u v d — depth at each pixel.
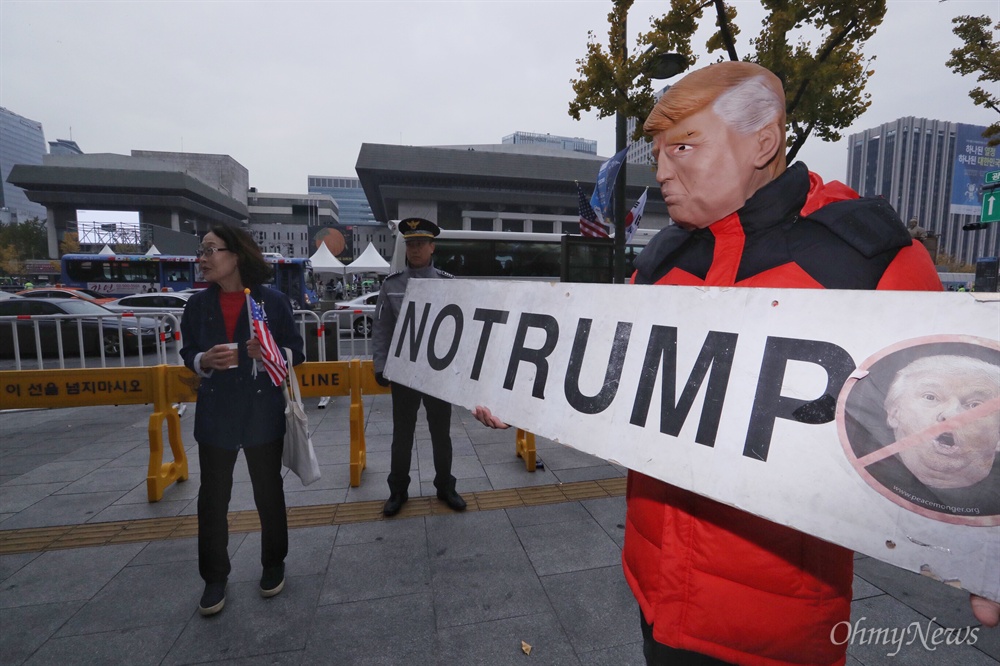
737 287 0.95
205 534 2.24
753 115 0.96
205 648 2.04
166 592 2.42
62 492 3.57
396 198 68.88
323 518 3.16
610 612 2.27
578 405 1.15
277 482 2.36
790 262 0.96
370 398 6.48
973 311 0.72
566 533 2.98
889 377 0.77
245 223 107.88
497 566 2.63
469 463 4.14
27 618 2.22
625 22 6.03
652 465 0.98
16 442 4.70
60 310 10.21
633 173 59.84
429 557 2.72
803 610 0.96
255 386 2.27
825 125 5.43
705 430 0.93
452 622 2.20
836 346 0.82
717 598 1.00
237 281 2.37
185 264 21.75
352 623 2.20
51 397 3.57
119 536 2.96
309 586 2.46
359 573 2.57
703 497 1.04
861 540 0.76
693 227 1.12
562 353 1.23
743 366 0.90
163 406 3.62
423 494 3.53
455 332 1.58
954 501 0.71
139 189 82.56
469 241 12.48
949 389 0.72
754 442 0.87
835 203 0.97
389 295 3.20
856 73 5.12
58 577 2.54
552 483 3.72
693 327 0.99
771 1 4.98
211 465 2.23
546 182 72.19
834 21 4.87
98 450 4.46
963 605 2.30
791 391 0.85
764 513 0.83
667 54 5.66
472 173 69.06
